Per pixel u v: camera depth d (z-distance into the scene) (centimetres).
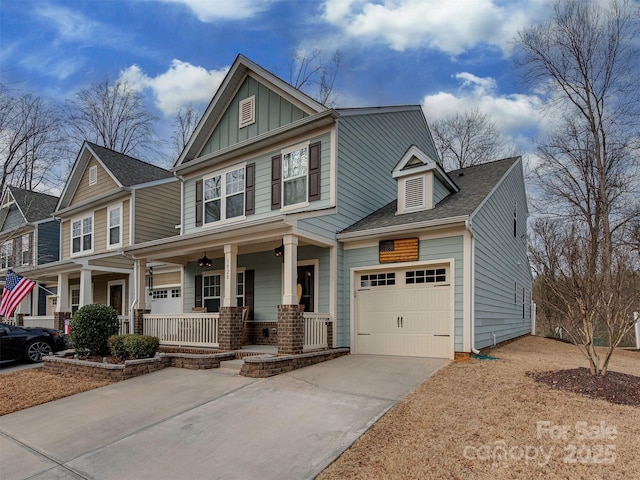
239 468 451
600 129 1994
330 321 1044
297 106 1162
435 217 973
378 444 477
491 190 1115
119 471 466
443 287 961
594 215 1989
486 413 545
